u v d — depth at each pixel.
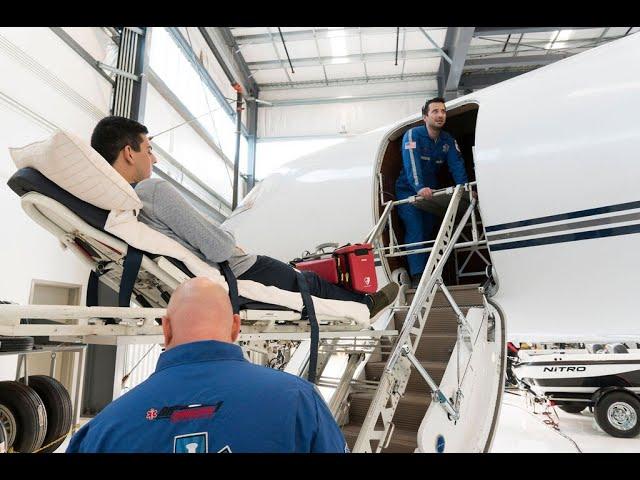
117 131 1.79
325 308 2.17
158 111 6.98
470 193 3.26
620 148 2.63
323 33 9.59
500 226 3.02
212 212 9.22
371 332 2.44
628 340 3.68
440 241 2.90
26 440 2.58
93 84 5.48
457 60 8.63
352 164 4.08
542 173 2.87
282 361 4.22
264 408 0.85
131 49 6.05
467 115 4.52
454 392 2.49
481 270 4.44
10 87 4.20
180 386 0.90
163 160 7.17
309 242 4.12
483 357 2.79
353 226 3.89
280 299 1.96
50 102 4.72
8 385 2.68
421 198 3.44
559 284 2.85
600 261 2.66
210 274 1.71
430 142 3.69
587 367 5.24
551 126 2.92
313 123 11.42
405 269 3.92
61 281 4.88
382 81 11.25
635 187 2.55
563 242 2.77
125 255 1.55
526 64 9.64
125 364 5.70
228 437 0.82
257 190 4.85
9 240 4.22
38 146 1.41
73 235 1.66
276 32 9.62
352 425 2.65
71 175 1.39
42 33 4.61
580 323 2.92
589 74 2.92
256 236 4.46
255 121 11.30
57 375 4.98
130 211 1.51
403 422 2.61
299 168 4.50
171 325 1.04
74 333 1.38
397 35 8.79
